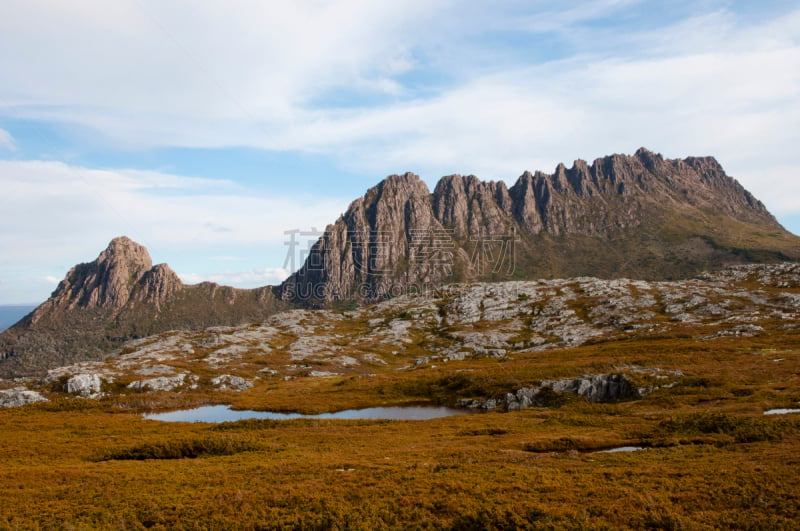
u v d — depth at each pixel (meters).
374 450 46.03
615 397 76.25
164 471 38.28
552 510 24.02
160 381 124.75
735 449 34.84
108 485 33.84
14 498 31.20
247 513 26.58
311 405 94.06
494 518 23.77
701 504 23.73
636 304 177.50
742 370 74.12
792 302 147.12
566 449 42.19
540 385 85.25
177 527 25.02
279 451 47.72
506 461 36.72
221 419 84.94
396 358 179.38
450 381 101.62
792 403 50.25
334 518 24.95
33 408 92.38
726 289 183.25
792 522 20.67
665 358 90.88
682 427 45.09
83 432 65.50
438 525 23.69
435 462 37.06
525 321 194.50
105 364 149.25
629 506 24.17
